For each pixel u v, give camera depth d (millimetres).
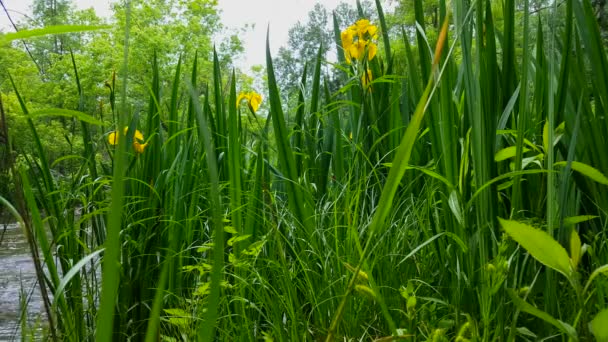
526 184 1511
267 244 1994
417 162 2016
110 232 432
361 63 2344
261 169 1984
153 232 2070
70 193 2094
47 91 17688
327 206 2074
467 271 1322
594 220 1577
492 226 1300
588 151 1487
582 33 1510
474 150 1271
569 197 1489
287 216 2027
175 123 2381
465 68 1347
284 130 1755
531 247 802
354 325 1469
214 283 487
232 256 1662
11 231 9086
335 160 2348
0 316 3295
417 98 1778
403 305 1481
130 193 2162
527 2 1266
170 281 1977
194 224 2197
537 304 1375
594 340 1060
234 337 1640
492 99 1392
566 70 1458
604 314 742
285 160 1767
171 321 1628
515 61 1884
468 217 1347
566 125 1565
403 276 1691
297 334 1500
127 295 1931
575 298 1172
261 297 1636
